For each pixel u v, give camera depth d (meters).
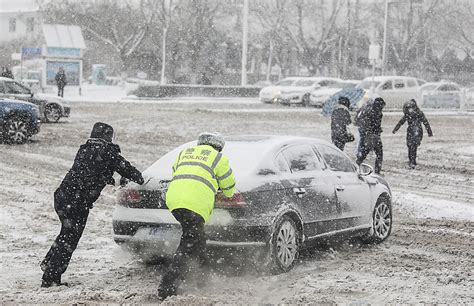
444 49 145.12
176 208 12.87
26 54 95.19
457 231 20.08
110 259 16.12
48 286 13.68
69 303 12.48
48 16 126.38
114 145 14.04
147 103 77.75
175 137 42.78
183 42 123.00
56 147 36.84
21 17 140.25
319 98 74.69
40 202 22.75
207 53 126.38
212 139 13.58
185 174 13.05
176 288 12.78
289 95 77.56
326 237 16.16
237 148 15.55
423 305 12.47
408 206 23.72
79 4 125.25
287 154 15.80
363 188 17.56
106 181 14.01
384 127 54.56
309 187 15.66
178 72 125.56
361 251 17.33
